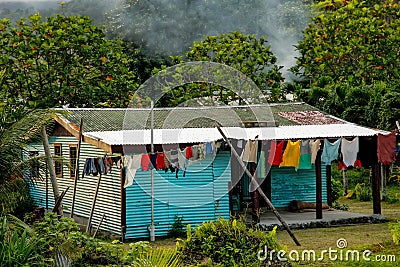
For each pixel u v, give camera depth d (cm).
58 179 2058
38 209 1870
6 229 1088
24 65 2427
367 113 2556
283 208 2080
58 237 1102
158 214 1761
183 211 1780
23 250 1005
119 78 2631
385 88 2572
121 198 1727
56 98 2464
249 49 2773
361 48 2773
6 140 1203
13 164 1218
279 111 2270
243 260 1132
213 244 1151
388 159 1805
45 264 1016
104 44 2594
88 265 1084
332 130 1936
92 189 1880
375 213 1953
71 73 2528
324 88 2812
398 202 2425
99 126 1903
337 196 2475
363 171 2997
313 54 2923
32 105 2352
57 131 2041
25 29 2480
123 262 1094
